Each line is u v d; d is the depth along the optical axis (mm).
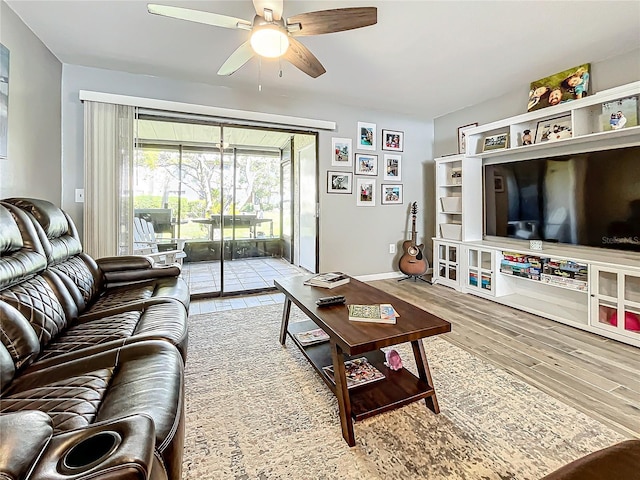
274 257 4945
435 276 4324
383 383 1672
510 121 3330
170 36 2539
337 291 2207
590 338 2523
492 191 3832
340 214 4387
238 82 3482
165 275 2639
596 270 2557
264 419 1592
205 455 1356
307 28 1849
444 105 4262
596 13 2215
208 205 4242
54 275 1775
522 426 1528
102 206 3117
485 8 2160
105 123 3109
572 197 2965
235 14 2254
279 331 2746
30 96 2451
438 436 1466
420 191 4883
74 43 2654
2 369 1101
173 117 3502
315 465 1305
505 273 3395
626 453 841
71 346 1438
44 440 659
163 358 1248
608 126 2619
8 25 2156
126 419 763
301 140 4840
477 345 2414
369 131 4477
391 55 2834
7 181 2148
